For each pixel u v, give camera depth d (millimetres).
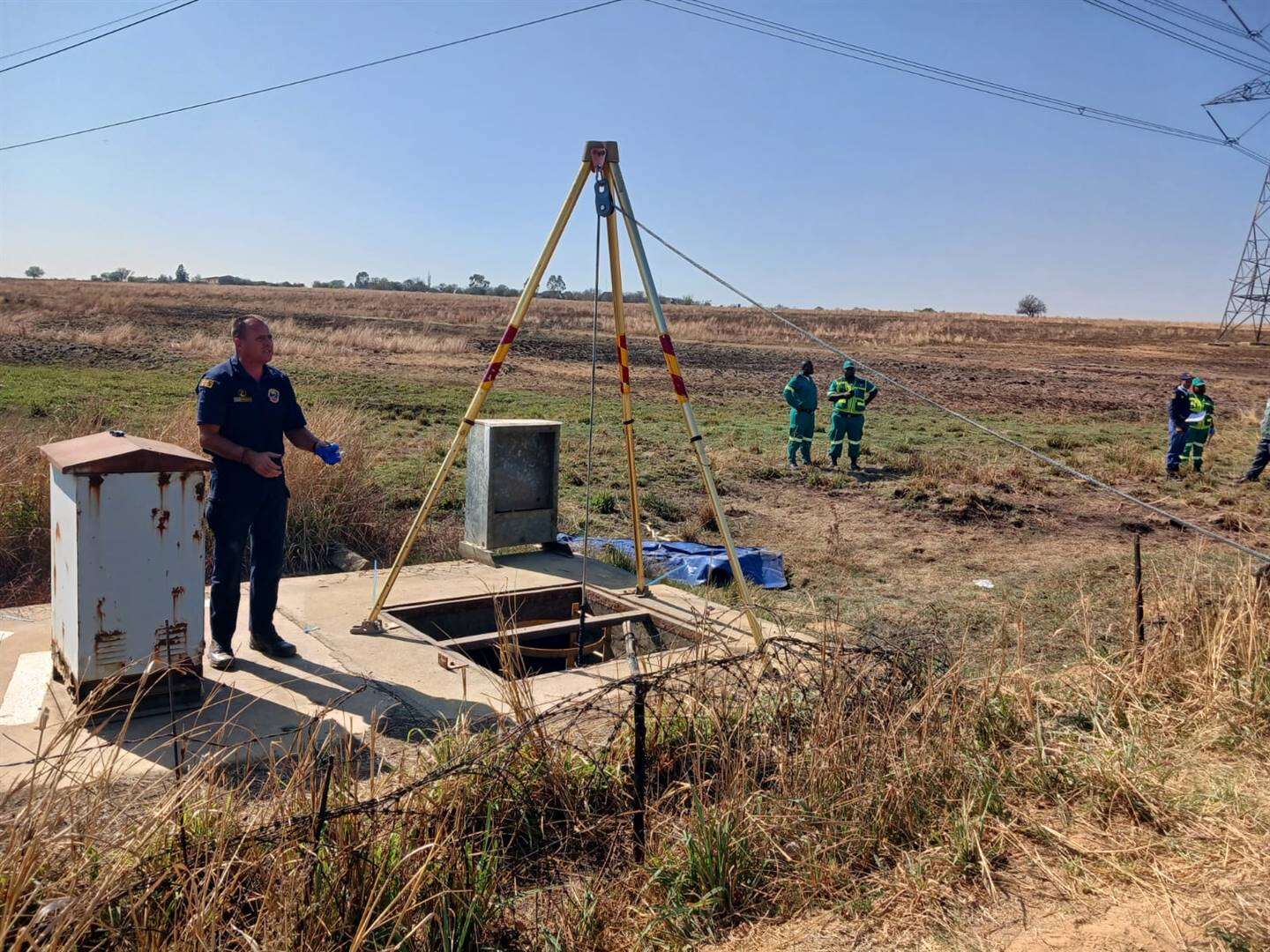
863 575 9430
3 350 26484
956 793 4188
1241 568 6973
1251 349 57938
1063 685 5625
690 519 11531
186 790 3258
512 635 6176
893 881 3621
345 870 3078
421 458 13898
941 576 9414
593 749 4266
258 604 5449
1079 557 10312
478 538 8227
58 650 4793
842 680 4602
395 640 6031
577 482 13141
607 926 3311
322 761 4023
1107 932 3334
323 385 23891
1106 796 4297
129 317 39969
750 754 4262
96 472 4332
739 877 3576
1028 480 14398
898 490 13555
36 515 8109
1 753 4125
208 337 33000
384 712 4863
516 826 3713
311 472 9133
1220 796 4273
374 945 2980
